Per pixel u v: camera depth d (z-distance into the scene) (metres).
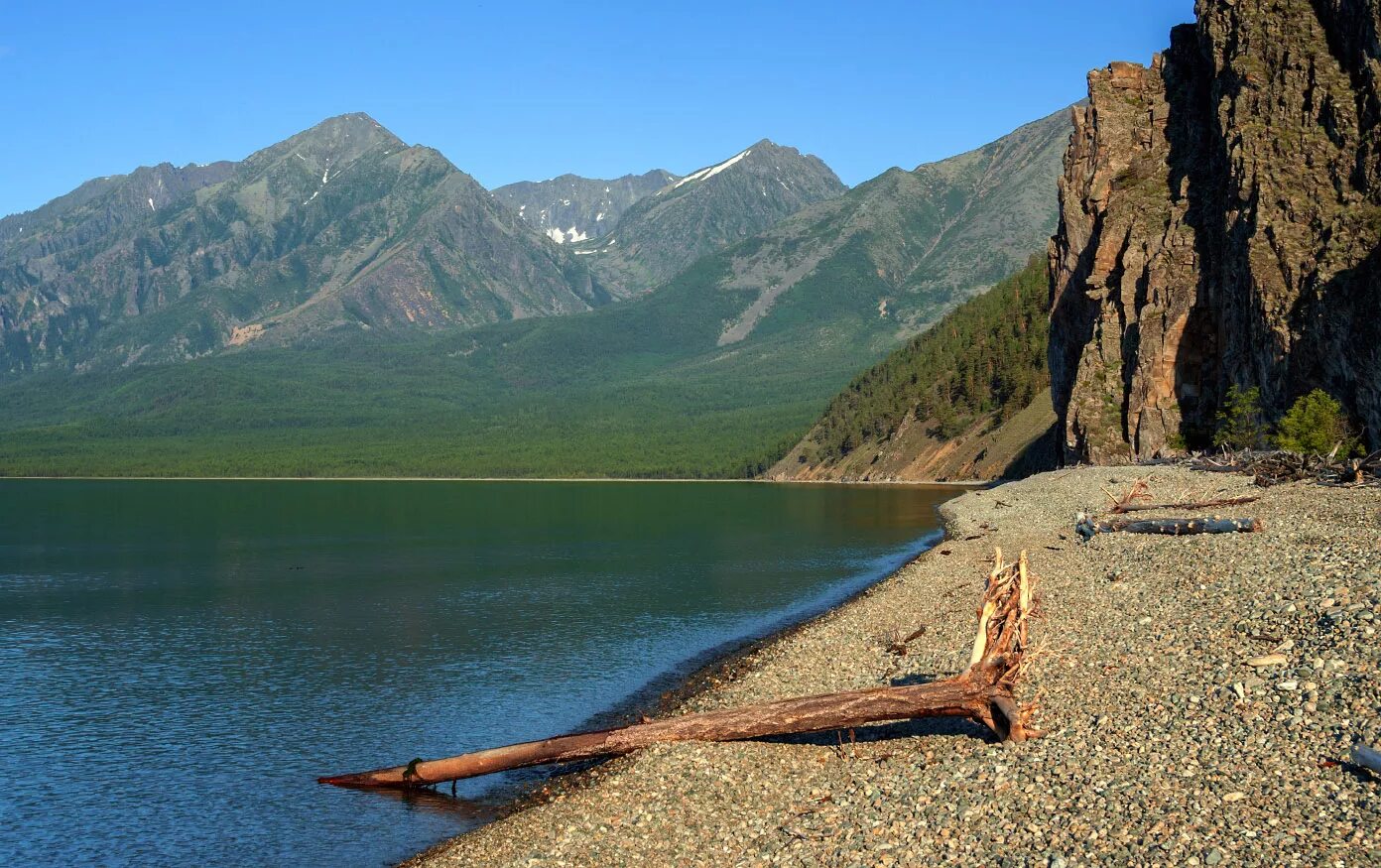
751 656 43.41
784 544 97.12
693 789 24.86
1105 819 18.39
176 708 40.81
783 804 23.23
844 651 39.88
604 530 122.88
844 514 134.75
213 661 50.16
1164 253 109.25
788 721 26.77
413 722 37.25
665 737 28.28
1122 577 39.94
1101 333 116.81
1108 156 125.25
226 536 123.62
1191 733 21.56
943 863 18.23
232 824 28.00
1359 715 20.41
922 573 58.62
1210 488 67.81
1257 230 92.19
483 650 49.59
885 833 20.05
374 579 79.75
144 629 60.00
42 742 36.28
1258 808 17.75
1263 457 74.56
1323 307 82.19
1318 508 48.97
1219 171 107.00
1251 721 21.50
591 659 46.31
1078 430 113.56
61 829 28.03
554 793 27.70
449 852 24.00
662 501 190.12
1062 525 68.50
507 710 38.06
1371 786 17.75
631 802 24.61
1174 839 17.14
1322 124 94.06
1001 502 98.69
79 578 84.44
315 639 54.97
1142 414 106.62
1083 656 29.02
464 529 129.38
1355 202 87.81
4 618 64.50
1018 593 26.08
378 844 25.66
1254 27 103.88
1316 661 23.50
